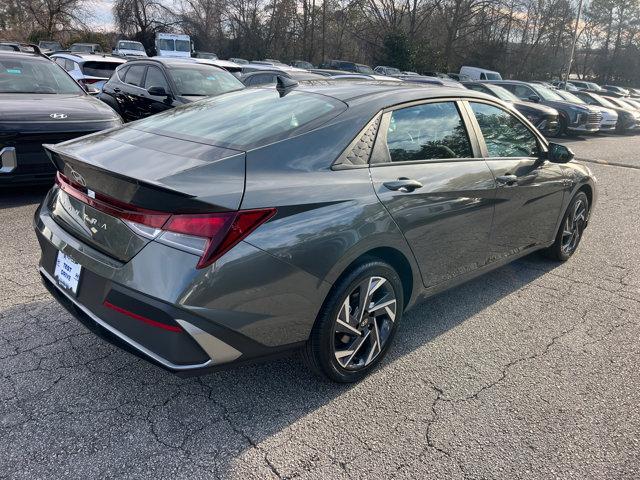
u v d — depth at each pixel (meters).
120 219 2.35
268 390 2.85
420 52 43.56
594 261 5.21
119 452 2.34
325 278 2.55
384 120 3.03
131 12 46.69
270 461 2.35
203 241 2.20
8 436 2.38
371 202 2.75
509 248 4.03
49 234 2.78
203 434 2.49
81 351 3.08
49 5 41.22
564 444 2.58
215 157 2.52
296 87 3.41
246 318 2.33
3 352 3.02
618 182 9.61
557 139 16.78
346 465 2.36
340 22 47.50
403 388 2.95
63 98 6.48
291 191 2.47
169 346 2.24
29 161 5.43
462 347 3.44
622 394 3.01
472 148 3.60
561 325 3.82
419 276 3.19
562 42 56.56
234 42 47.25
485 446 2.54
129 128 3.19
